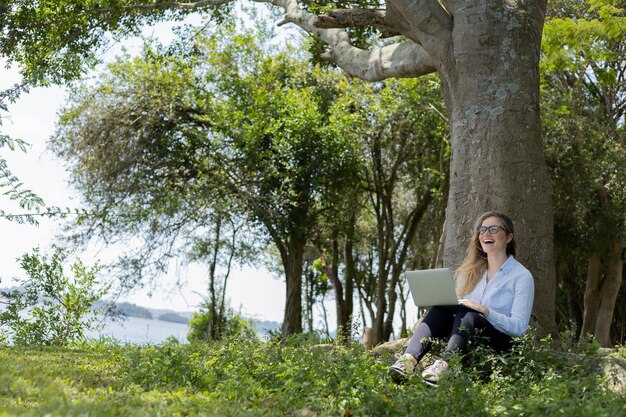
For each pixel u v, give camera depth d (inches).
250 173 750.5
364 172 869.2
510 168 300.4
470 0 319.0
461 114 315.6
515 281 227.6
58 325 447.2
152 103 748.0
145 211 719.1
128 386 178.9
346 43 434.6
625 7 638.5
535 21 320.2
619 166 709.9
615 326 944.3
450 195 314.2
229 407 156.0
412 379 177.0
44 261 448.8
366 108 810.8
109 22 544.4
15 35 525.3
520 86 309.4
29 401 146.0
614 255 783.1
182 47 645.3
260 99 751.7
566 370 201.3
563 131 718.5
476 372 191.5
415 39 365.4
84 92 743.7
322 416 150.9
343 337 291.7
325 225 797.9
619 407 141.5
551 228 301.1
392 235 880.9
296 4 479.5
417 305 220.2
